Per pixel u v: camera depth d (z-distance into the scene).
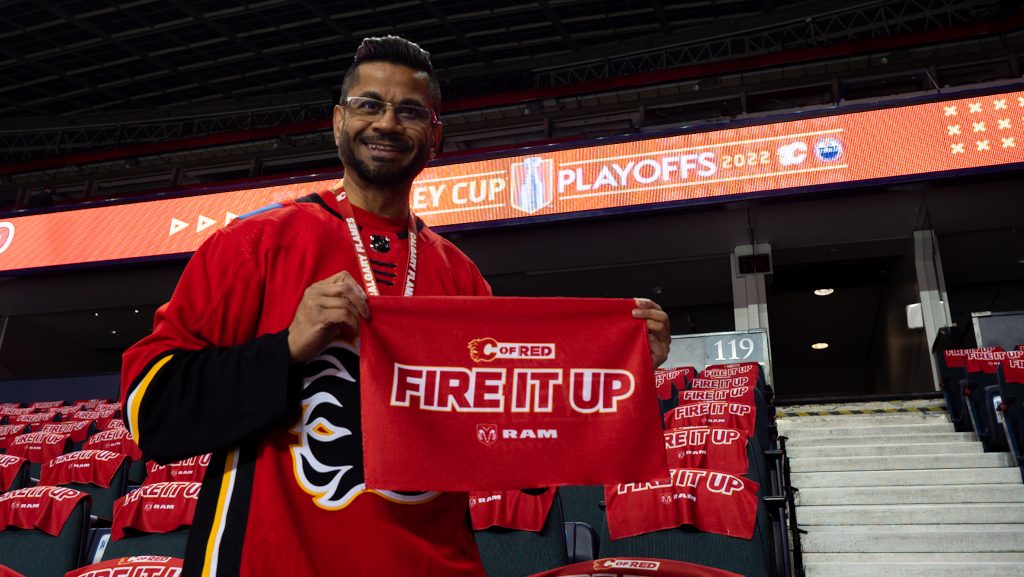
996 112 10.75
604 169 11.80
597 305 1.46
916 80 17.09
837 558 5.26
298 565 1.22
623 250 13.39
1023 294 14.96
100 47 20.19
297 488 1.27
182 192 13.57
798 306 18.64
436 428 1.33
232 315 1.36
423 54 1.60
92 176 22.25
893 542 5.29
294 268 1.41
